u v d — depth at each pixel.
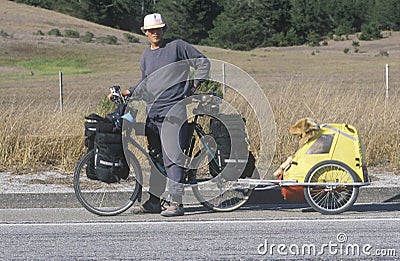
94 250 14.20
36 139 23.97
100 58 156.88
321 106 26.33
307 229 15.85
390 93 34.94
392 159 23.61
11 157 23.44
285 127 24.89
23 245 14.60
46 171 22.62
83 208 18.77
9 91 78.38
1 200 19.06
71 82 95.06
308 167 17.14
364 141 24.30
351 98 27.92
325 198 17.34
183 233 15.60
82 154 23.69
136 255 13.83
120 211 17.69
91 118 17.22
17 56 155.25
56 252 14.06
